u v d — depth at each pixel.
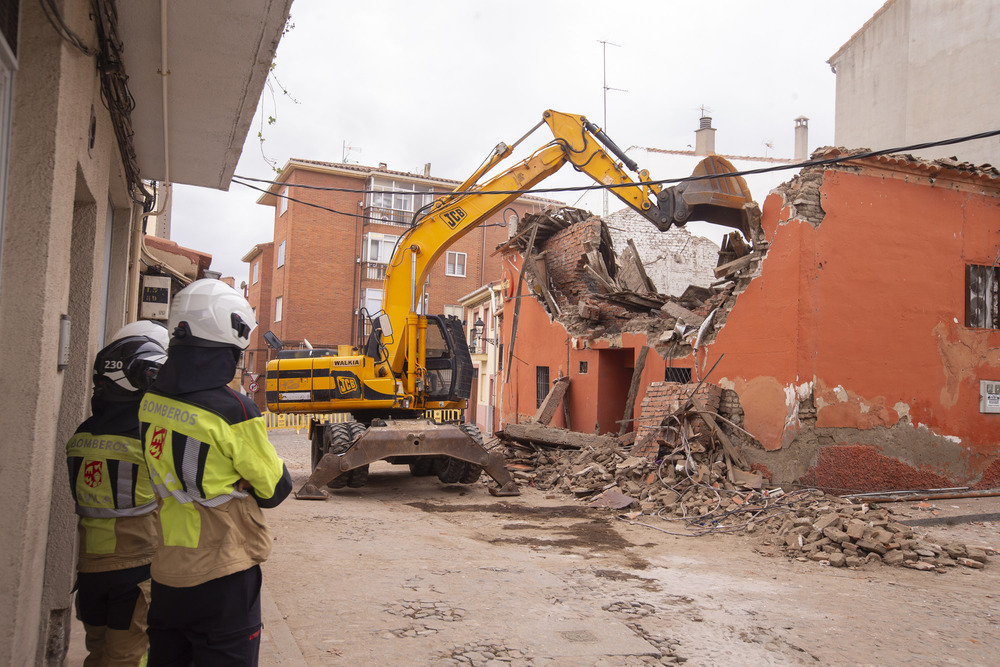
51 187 2.77
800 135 25.59
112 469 3.14
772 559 7.38
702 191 11.86
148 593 3.20
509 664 4.26
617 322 15.99
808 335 10.20
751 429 10.79
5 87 2.61
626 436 12.95
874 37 19.28
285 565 6.34
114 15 4.02
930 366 11.05
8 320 2.69
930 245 11.20
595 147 12.75
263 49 5.24
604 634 4.82
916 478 10.79
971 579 6.79
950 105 16.50
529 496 11.07
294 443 22.88
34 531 2.78
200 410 2.51
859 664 4.52
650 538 8.24
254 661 2.58
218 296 2.63
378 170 36.88
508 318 21.98
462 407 13.20
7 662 2.61
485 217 12.76
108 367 3.23
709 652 4.59
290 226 36.12
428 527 8.51
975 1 16.08
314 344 36.06
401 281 12.52
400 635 4.67
